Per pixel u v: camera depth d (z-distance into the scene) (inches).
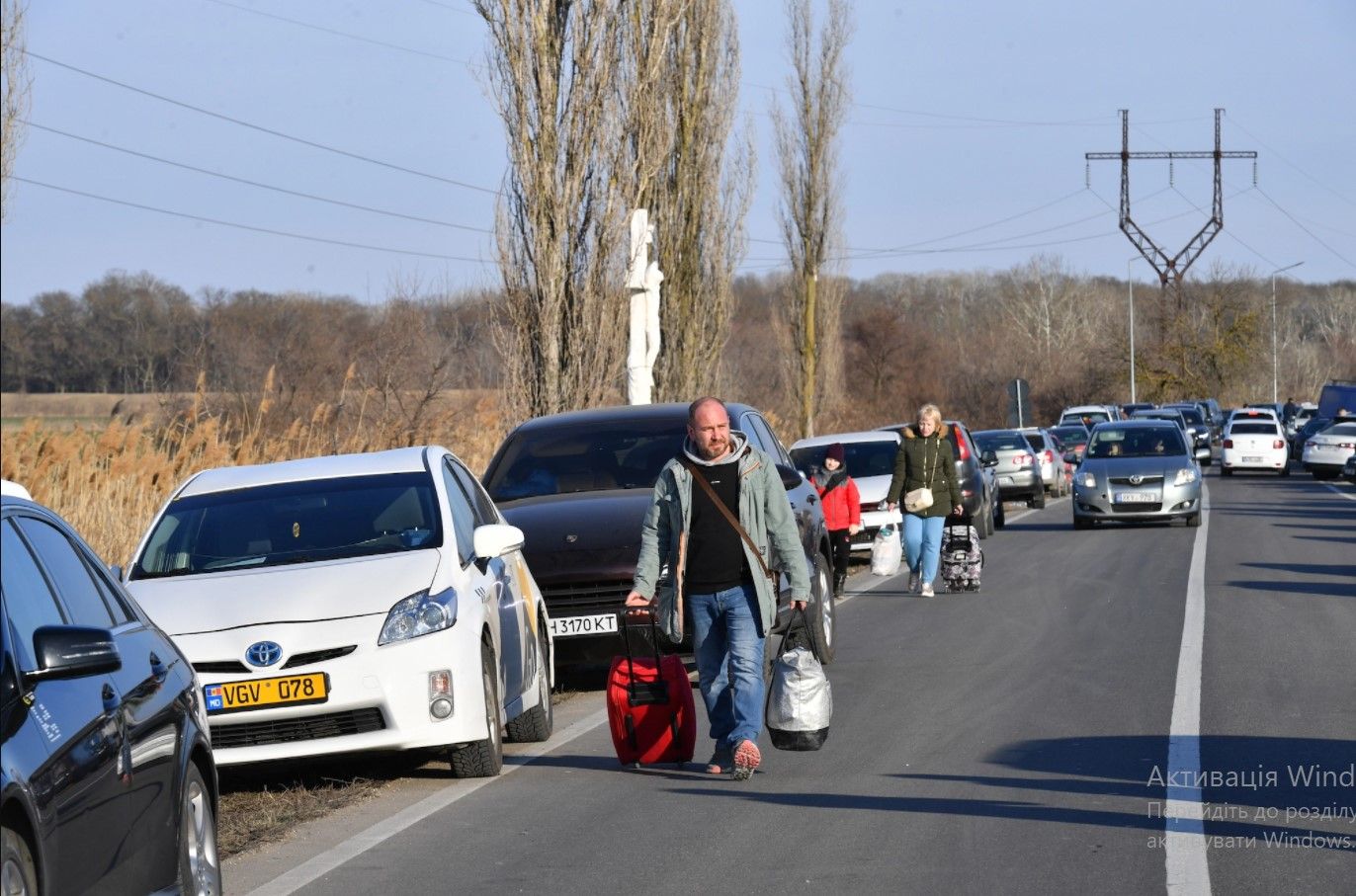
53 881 426.0
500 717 876.6
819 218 4751.5
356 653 807.7
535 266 2329.0
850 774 818.2
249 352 3528.5
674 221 3161.9
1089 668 1154.7
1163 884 594.2
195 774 573.6
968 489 2507.4
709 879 625.3
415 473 950.4
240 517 923.4
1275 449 4933.6
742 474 816.9
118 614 562.6
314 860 692.1
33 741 429.1
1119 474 2696.9
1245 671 1118.4
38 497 1686.8
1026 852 647.8
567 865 659.4
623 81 2385.6
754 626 815.7
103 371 3688.5
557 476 1267.2
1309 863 619.2
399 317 3041.3
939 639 1358.3
